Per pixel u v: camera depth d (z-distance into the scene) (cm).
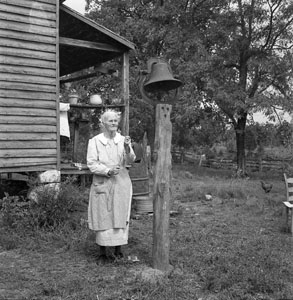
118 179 520
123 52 995
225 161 2519
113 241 518
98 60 1177
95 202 519
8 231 655
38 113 809
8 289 441
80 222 707
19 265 524
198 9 2030
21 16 794
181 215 873
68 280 463
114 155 519
